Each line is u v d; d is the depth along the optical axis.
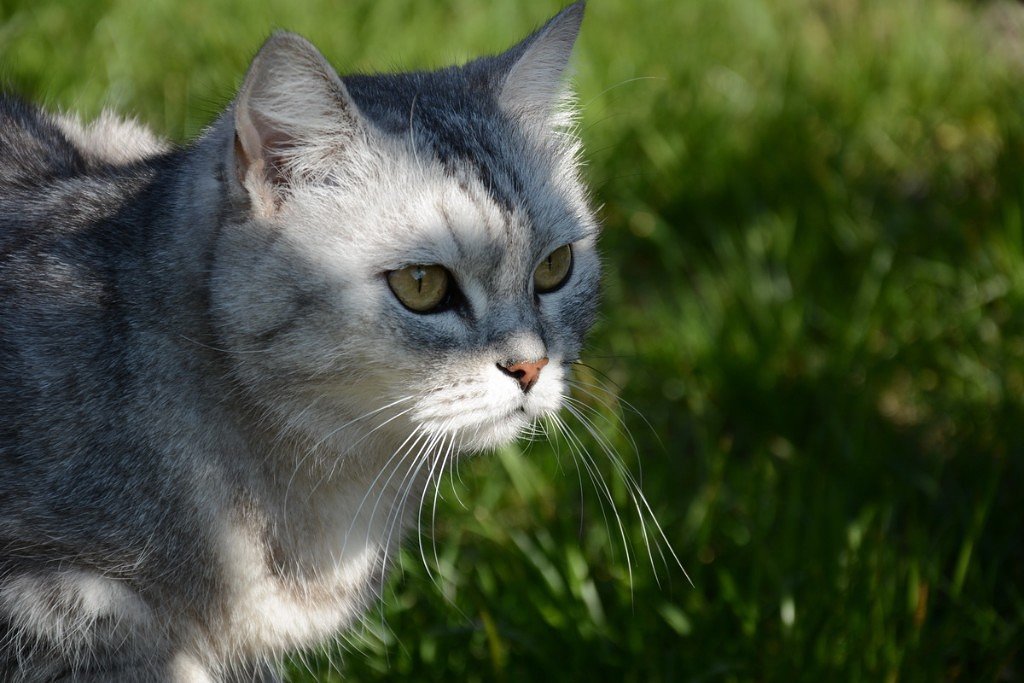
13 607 3.84
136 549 3.90
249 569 4.07
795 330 6.67
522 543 5.30
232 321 3.83
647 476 5.84
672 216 7.47
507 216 4.00
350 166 3.91
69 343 3.88
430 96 4.39
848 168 7.88
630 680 4.87
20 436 3.85
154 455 3.88
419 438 4.07
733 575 5.36
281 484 4.05
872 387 6.38
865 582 5.05
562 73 4.70
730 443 6.04
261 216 3.81
